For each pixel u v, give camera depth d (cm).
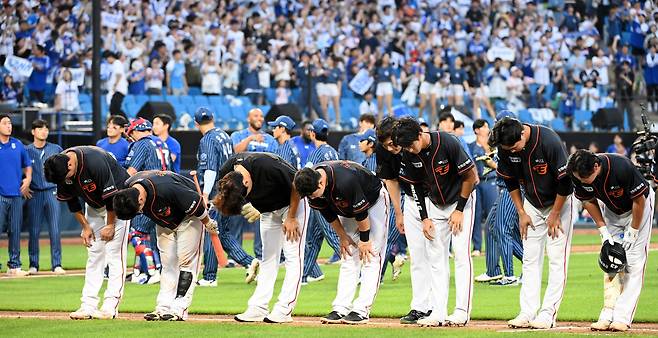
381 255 2742
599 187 2416
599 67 8294
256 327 2547
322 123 3897
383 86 7344
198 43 7350
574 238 6369
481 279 3800
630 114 8012
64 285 3859
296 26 7988
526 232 2556
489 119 7600
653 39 8481
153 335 2394
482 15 8600
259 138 4141
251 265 3819
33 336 2405
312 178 2473
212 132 3925
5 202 4350
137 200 2531
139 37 7250
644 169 3250
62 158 2688
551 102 8031
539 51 8300
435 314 2609
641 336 2312
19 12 6769
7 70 6594
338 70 7162
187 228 2702
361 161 4291
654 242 5959
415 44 8106
